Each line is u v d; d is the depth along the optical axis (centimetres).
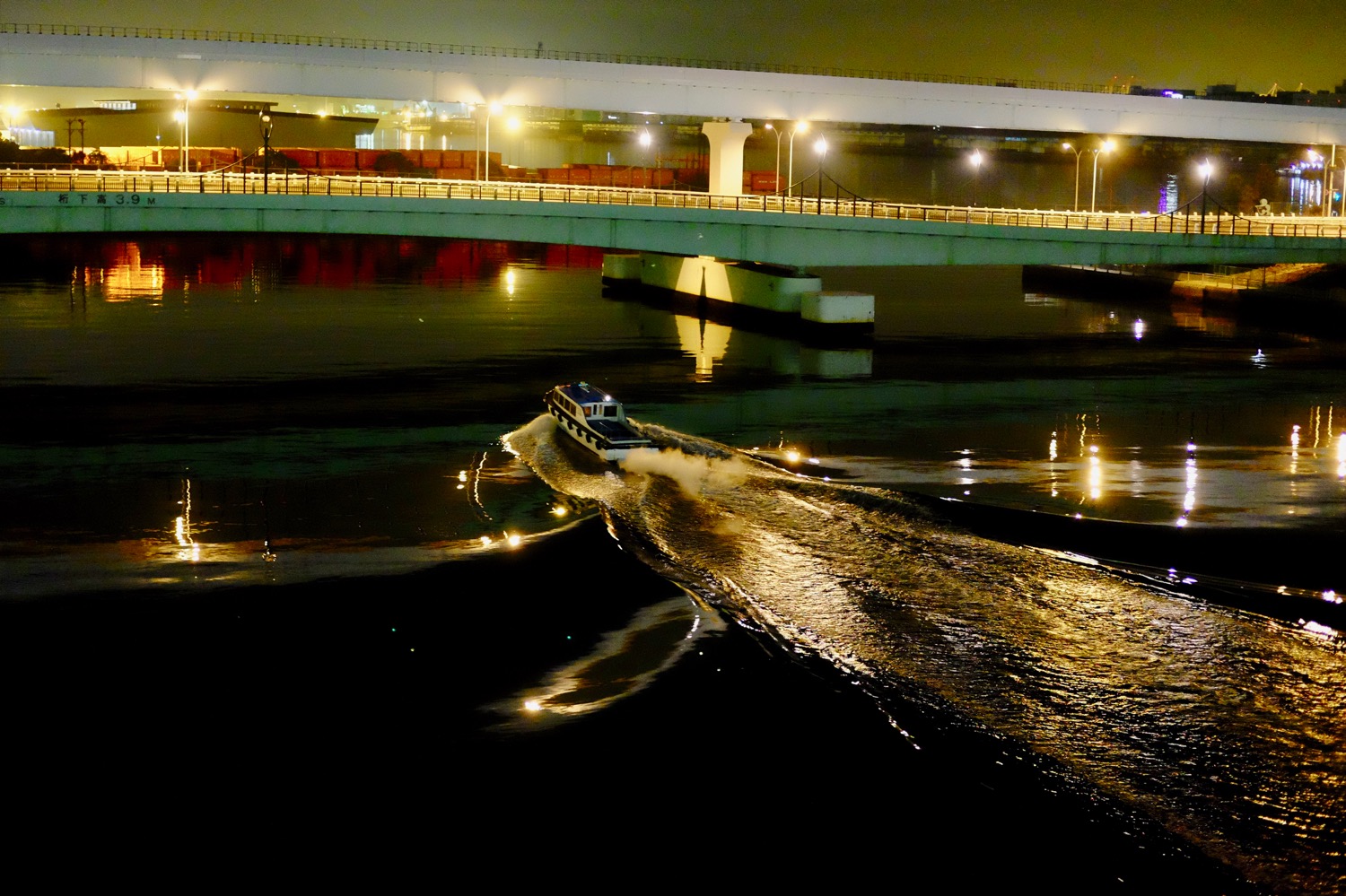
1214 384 6341
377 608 3017
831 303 7950
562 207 7250
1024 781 2334
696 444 4769
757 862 2005
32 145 12862
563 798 2150
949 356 7312
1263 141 10725
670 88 9088
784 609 3141
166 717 2416
